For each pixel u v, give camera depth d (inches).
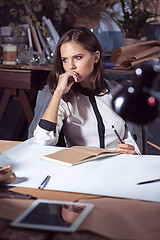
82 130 69.3
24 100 116.7
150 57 36.7
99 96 71.1
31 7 120.4
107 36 127.3
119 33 127.0
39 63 116.3
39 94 79.9
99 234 24.3
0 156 49.4
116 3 124.7
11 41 119.6
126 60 38.4
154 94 29.4
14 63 115.6
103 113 70.4
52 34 114.7
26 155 50.3
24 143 57.4
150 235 24.4
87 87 70.6
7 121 140.9
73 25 125.0
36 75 118.9
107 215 27.8
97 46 66.9
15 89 115.9
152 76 30.0
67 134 70.3
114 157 50.4
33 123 78.7
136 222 26.7
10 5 127.6
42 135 60.5
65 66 65.5
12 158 48.8
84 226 25.5
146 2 125.6
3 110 117.9
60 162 46.0
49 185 38.0
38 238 23.7
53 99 62.9
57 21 124.0
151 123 29.3
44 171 42.9
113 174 42.4
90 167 44.9
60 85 63.2
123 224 26.1
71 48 63.2
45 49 117.5
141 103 29.3
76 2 123.3
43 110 77.2
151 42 39.2
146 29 121.7
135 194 35.8
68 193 35.9
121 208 29.7
